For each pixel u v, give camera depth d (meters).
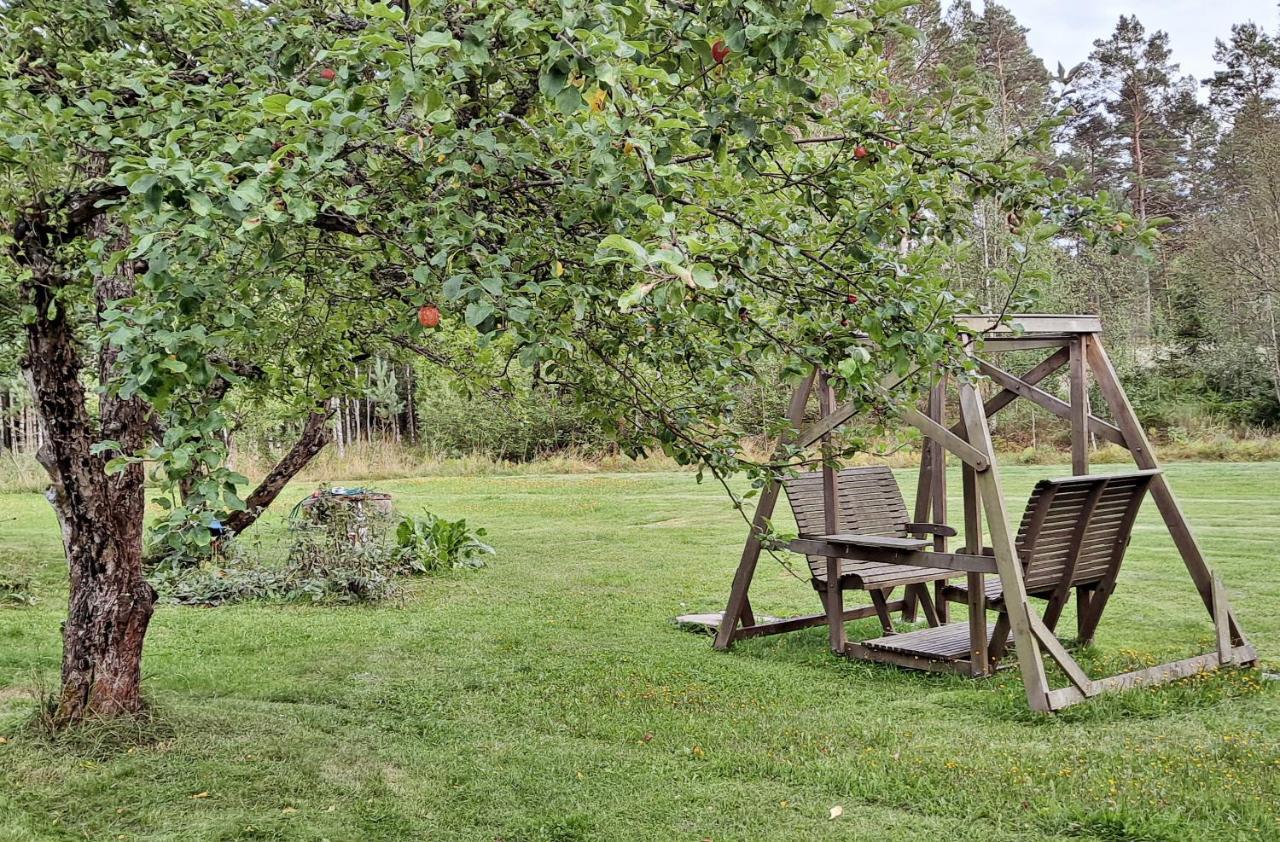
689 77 3.19
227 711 5.48
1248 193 32.31
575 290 3.13
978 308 4.20
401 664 6.77
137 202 2.94
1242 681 5.67
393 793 4.27
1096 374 6.48
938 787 4.15
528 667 6.66
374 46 2.55
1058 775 4.21
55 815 3.96
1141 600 8.40
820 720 5.27
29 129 3.32
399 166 3.36
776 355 3.75
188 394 3.04
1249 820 3.62
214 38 3.88
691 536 13.97
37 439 29.30
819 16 2.60
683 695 5.86
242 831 3.85
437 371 6.62
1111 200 3.64
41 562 11.50
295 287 5.09
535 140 3.32
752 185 3.69
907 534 7.32
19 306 4.88
